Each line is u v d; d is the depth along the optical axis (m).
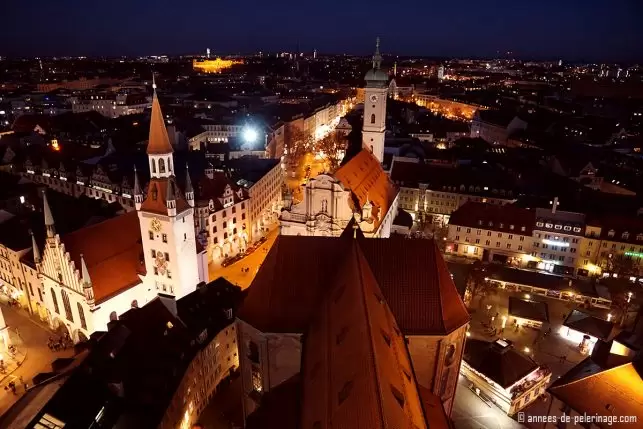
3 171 135.38
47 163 140.75
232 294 72.50
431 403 46.56
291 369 51.78
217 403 65.56
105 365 52.59
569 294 92.19
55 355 75.44
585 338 79.19
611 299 90.00
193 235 78.38
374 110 109.62
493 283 97.38
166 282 77.94
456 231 111.50
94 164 135.12
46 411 47.06
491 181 129.50
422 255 49.06
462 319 50.03
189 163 130.88
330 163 194.50
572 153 179.62
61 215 100.06
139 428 48.59
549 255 105.31
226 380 70.00
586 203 123.69
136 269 79.06
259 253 114.69
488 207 111.00
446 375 52.34
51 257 74.38
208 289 70.88
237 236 116.06
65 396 48.59
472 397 67.75
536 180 143.88
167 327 60.50
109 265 76.00
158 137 71.94
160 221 73.75
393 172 135.88
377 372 29.92
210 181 111.38
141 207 75.06
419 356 49.22
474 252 111.19
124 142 179.75
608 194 130.75
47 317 83.31
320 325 44.31
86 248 74.75
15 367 72.62
